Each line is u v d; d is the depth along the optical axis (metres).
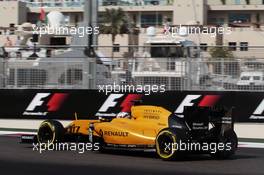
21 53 23.27
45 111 21.66
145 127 13.06
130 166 11.60
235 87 19.86
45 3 75.56
